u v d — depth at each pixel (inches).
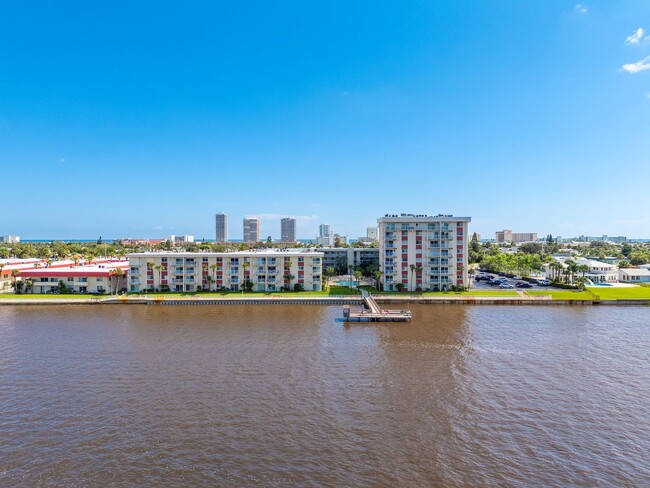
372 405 2123.5
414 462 1617.9
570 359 2896.2
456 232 5989.2
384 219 5984.3
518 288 6254.9
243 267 5959.6
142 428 1871.3
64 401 2159.2
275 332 3695.9
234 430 1857.8
